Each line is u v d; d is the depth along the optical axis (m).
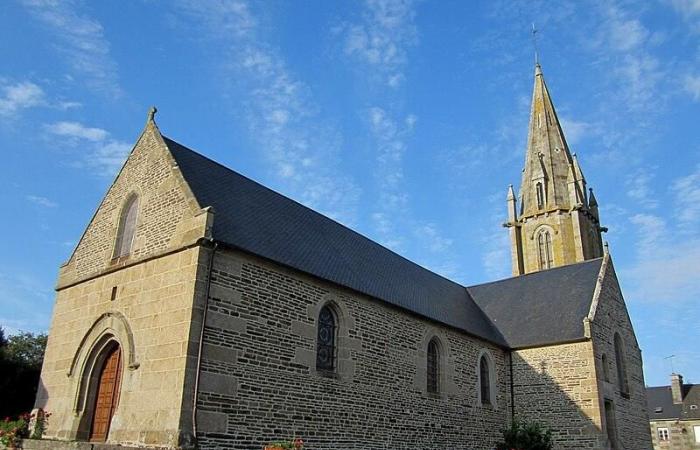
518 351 25.33
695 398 55.97
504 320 27.58
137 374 14.02
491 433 23.19
